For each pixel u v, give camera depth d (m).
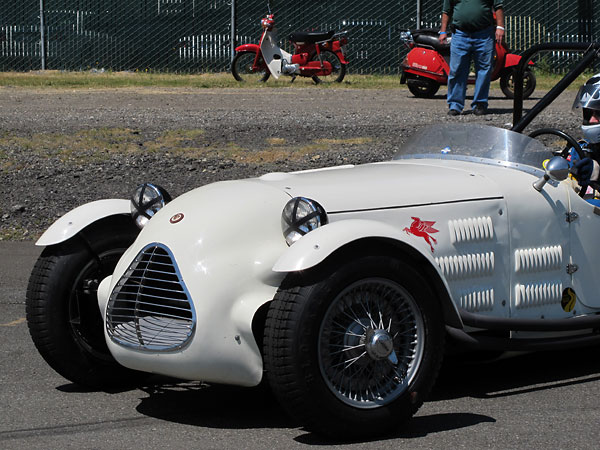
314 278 4.48
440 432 4.78
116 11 25.69
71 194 11.82
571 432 4.77
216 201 5.10
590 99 6.29
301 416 4.48
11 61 25.77
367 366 4.71
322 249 4.44
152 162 13.00
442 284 4.88
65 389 5.66
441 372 6.01
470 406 5.25
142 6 25.66
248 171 12.57
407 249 4.74
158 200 5.61
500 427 4.86
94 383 5.62
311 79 22.11
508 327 5.33
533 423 4.93
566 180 5.97
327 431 4.53
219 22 25.48
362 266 4.57
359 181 5.38
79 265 5.58
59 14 25.66
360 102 17.77
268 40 20.95
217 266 4.77
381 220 5.14
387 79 22.94
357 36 25.17
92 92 19.12
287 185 5.24
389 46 25.09
